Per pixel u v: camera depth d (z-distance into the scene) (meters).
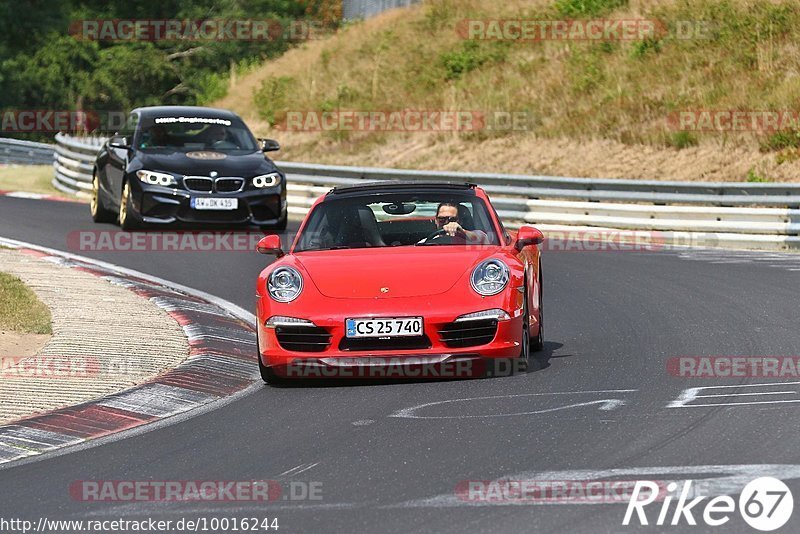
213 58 182.12
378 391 30.20
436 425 25.83
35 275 47.66
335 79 122.00
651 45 103.88
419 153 99.31
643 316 41.62
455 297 30.67
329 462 23.05
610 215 68.06
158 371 32.53
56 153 92.75
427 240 34.09
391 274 31.41
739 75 95.19
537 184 71.94
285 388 31.44
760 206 65.25
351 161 102.19
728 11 104.38
